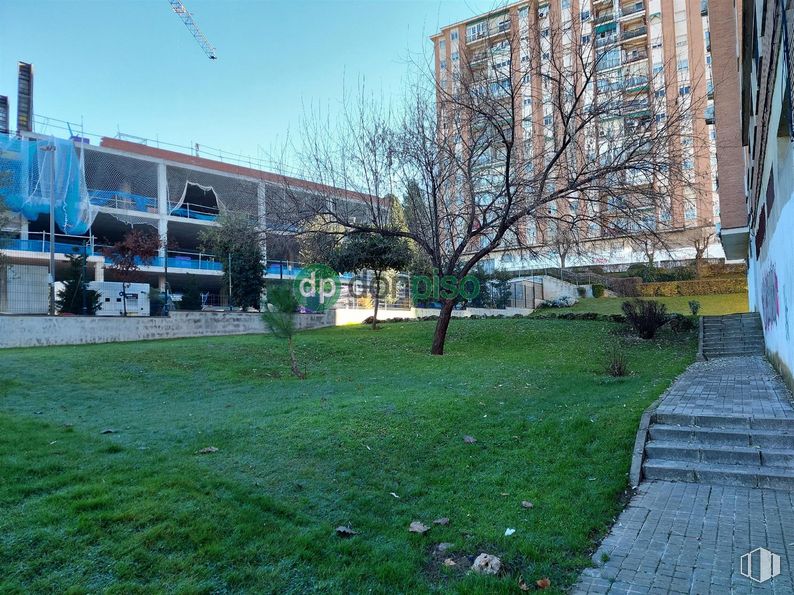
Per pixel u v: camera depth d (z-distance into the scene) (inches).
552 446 231.0
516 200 514.6
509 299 1122.7
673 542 149.6
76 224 1055.6
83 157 1090.7
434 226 560.1
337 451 205.0
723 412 260.7
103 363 434.3
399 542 144.8
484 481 192.9
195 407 299.9
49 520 133.5
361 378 412.5
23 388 337.7
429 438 232.7
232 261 912.9
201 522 139.3
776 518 165.6
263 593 116.2
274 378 428.8
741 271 1365.7
